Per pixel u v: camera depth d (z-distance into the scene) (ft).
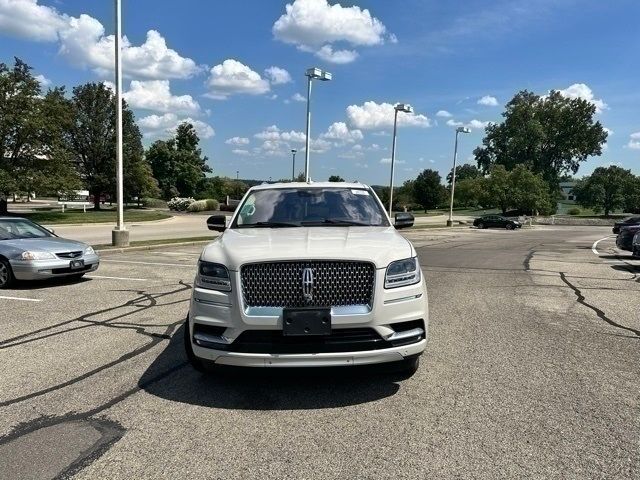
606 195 278.67
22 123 116.88
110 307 26.45
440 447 11.35
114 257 50.93
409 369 15.31
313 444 11.54
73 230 101.19
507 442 11.57
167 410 13.43
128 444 11.57
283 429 12.30
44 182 120.67
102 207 212.43
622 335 21.13
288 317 13.08
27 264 31.53
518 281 36.81
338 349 13.23
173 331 21.59
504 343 19.76
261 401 13.99
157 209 213.87
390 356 13.48
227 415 13.11
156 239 75.10
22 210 161.27
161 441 11.71
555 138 304.09
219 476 10.22
